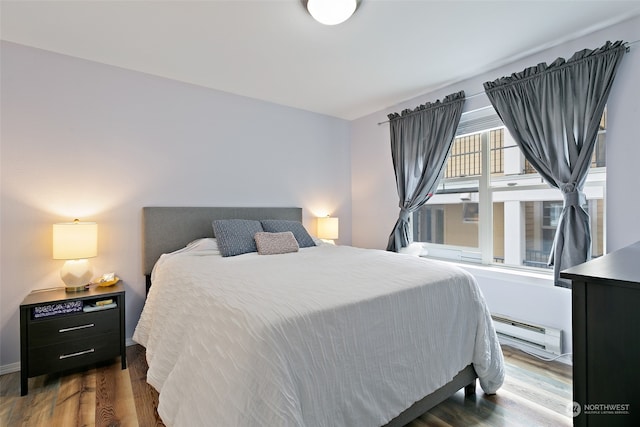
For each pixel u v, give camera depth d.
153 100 2.70
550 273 2.45
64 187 2.33
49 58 2.28
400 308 1.42
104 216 2.48
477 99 2.74
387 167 3.62
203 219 2.90
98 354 2.07
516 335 2.40
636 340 0.75
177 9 1.80
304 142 3.68
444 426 1.52
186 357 1.22
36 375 1.86
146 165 2.67
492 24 1.97
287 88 3.02
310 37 2.11
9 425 1.54
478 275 2.73
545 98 2.23
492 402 1.72
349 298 1.32
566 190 2.13
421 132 3.16
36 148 2.23
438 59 2.44
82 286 2.19
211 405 0.98
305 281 1.59
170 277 1.97
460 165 3.12
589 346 0.82
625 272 0.83
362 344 1.25
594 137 2.02
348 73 2.69
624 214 1.94
